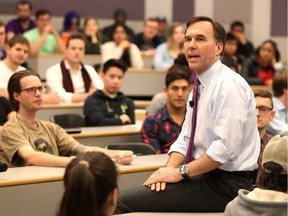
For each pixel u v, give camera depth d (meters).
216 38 2.62
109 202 1.70
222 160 2.52
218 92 2.58
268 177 2.06
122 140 4.27
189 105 2.74
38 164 3.00
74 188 1.64
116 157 3.09
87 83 5.63
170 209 2.63
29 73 3.16
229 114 2.53
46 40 7.46
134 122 4.93
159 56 7.30
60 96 5.36
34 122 3.22
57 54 7.27
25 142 3.06
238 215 2.10
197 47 2.60
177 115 4.04
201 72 2.66
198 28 2.61
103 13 9.29
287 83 4.57
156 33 8.41
